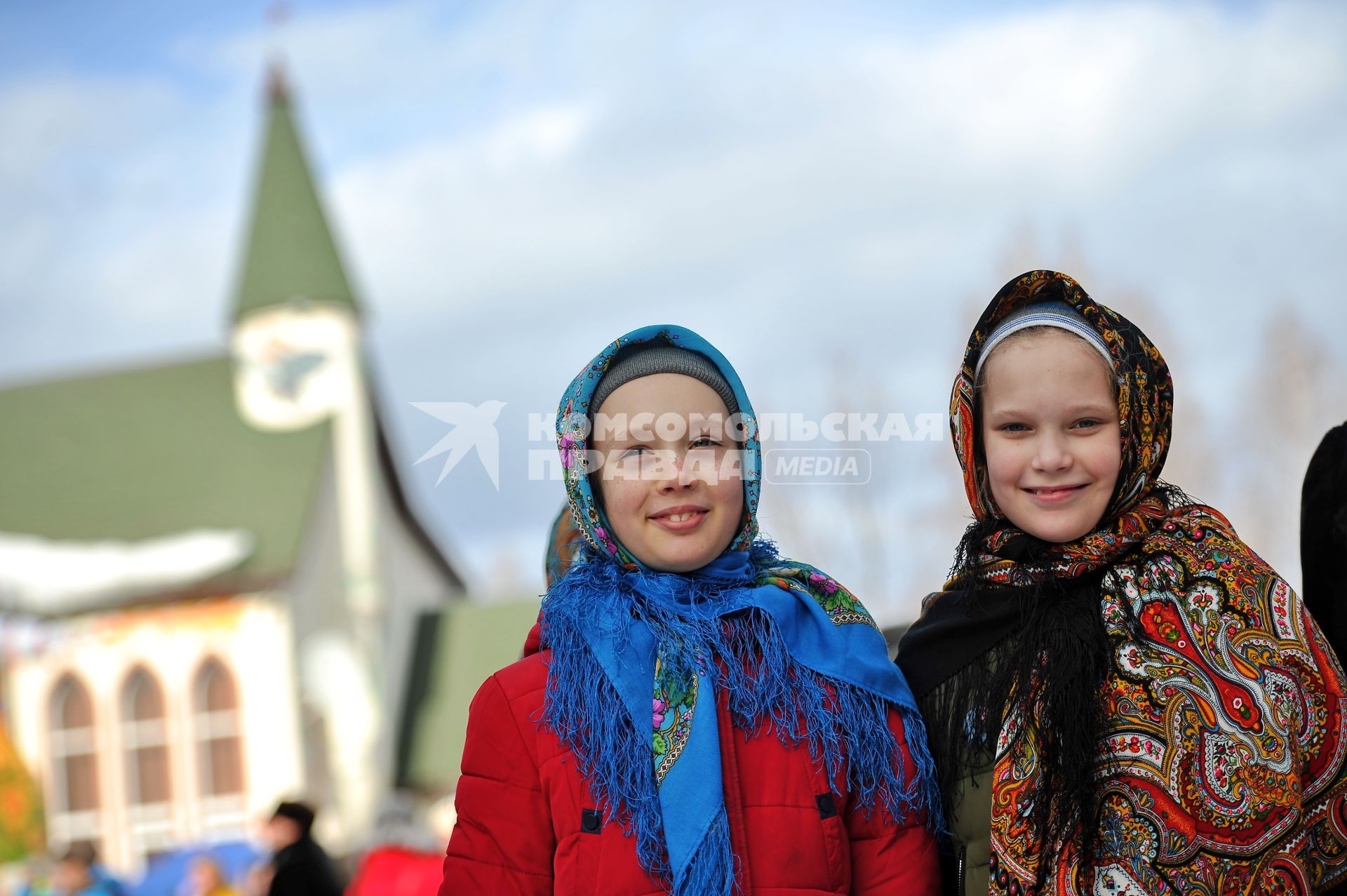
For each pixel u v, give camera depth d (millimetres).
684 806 2172
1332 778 2232
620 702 2244
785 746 2260
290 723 28109
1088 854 2174
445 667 33500
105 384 34688
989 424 2373
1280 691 2158
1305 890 2166
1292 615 2223
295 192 35656
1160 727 2170
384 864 6012
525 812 2264
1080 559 2312
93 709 28062
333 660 30562
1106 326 2303
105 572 28719
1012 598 2367
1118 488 2334
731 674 2279
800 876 2191
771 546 2559
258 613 28547
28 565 28938
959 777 2395
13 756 25875
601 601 2330
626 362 2410
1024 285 2373
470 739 2328
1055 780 2207
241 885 26000
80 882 10562
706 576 2395
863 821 2301
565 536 2893
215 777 28016
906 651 2551
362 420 33781
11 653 28188
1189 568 2252
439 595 36125
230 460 32250
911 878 2295
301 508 30656
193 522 30750
